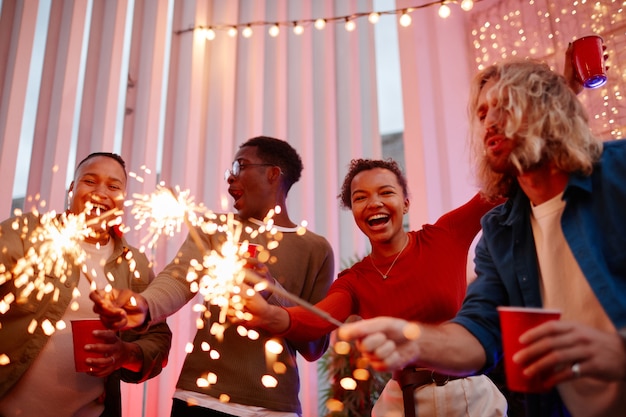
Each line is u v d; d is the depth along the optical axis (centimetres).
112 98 294
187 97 321
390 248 156
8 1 284
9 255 150
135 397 261
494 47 319
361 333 85
